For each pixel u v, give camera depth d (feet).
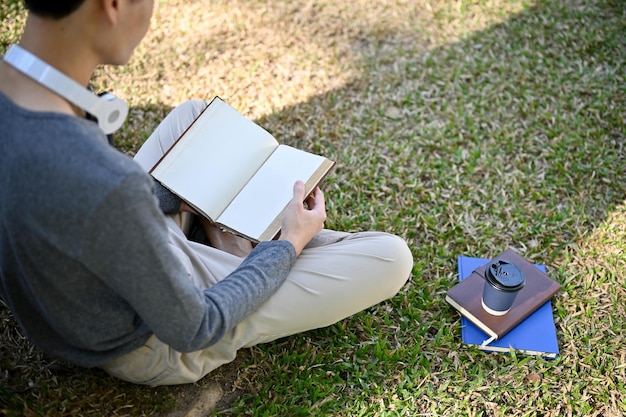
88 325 5.00
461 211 8.52
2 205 4.30
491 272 6.81
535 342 7.06
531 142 9.45
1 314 6.88
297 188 6.15
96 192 4.09
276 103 9.81
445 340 7.08
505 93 10.14
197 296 4.86
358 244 6.41
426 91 10.18
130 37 4.63
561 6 11.54
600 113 9.91
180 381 6.13
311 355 6.90
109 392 6.34
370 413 6.45
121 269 4.37
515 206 8.63
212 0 11.32
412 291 7.52
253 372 6.73
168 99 9.73
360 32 11.09
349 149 9.22
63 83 4.32
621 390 6.77
